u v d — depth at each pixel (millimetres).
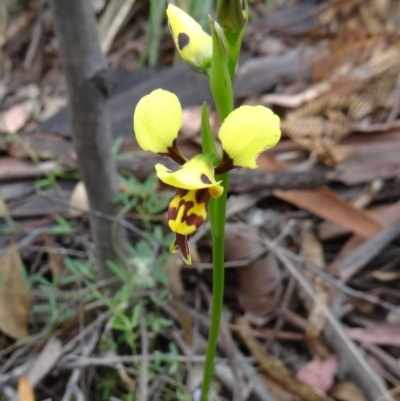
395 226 173
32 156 191
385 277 171
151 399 146
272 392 147
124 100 212
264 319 163
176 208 84
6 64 250
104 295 157
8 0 267
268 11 260
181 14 92
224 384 146
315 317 157
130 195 180
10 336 153
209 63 91
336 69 208
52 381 149
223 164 85
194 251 167
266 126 81
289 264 163
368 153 189
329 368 151
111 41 246
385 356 153
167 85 214
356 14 204
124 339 154
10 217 182
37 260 172
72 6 120
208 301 165
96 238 154
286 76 218
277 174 182
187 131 195
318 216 183
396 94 211
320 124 192
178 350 157
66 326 147
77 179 193
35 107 225
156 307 157
